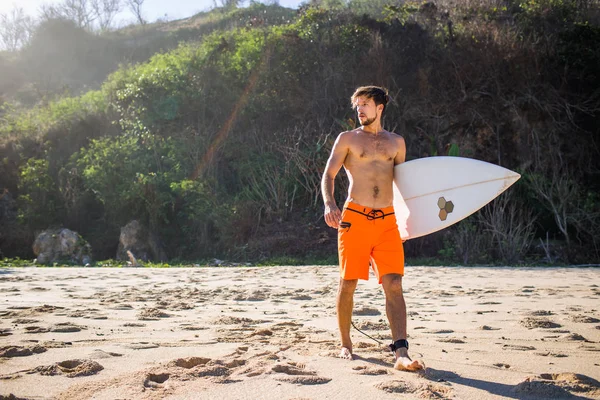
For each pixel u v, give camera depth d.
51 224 20.58
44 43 46.25
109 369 3.17
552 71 21.75
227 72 23.48
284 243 18.78
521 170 19.95
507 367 3.33
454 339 4.25
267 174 20.08
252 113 22.73
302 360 3.43
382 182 3.71
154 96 23.30
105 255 19.81
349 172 3.78
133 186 19.89
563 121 21.36
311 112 22.06
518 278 10.92
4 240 20.28
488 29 22.44
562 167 20.61
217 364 3.20
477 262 17.19
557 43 22.38
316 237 19.02
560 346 4.03
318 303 6.79
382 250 3.63
